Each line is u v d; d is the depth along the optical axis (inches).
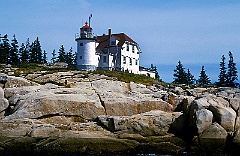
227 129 2365.9
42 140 2142.0
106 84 3361.2
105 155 2054.6
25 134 2306.8
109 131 2497.5
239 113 2477.9
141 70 5290.4
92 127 2512.3
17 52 6387.8
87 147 2070.6
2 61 6003.9
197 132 2374.5
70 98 2763.3
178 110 2965.1
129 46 5034.5
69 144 2066.9
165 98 3014.3
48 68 4372.5
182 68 6501.0
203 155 2226.9
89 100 2797.7
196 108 2455.7
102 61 4798.2
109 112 2790.4
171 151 2176.4
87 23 4731.8
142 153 2138.3
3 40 6284.5
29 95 2847.0
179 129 2522.1
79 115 2728.8
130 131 2461.9
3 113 2817.4
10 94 2965.1
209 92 3548.2
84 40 4613.7
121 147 2107.5
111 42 4918.8
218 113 2388.0
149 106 2883.9
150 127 2484.0
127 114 2817.4
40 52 6870.1
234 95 2832.2
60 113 2694.4
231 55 6008.9
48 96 2751.0
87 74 3878.0
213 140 2315.5
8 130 2331.4
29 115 2632.9
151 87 3612.2
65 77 3735.2
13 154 2050.9
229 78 5984.3
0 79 3240.7
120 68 4776.1
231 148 2289.6
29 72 3927.2
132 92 3154.5
